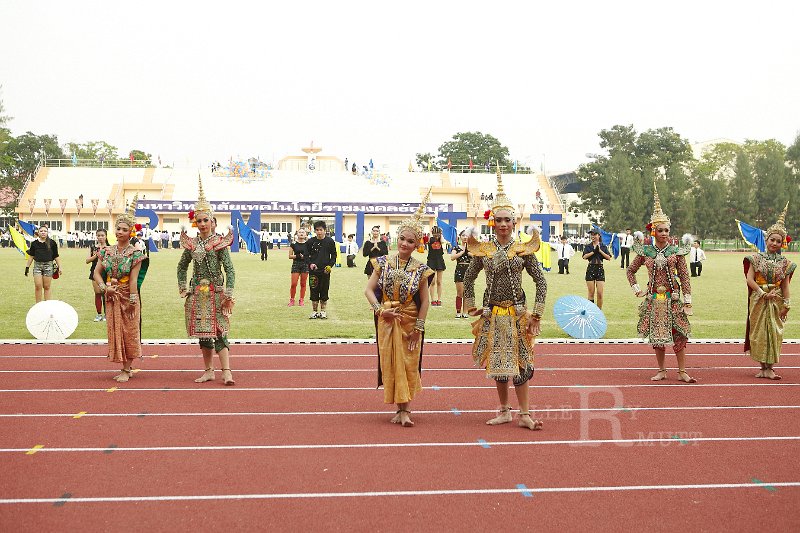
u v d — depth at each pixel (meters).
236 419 7.44
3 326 14.13
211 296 9.08
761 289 9.75
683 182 73.00
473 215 76.06
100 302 14.88
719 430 7.16
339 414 7.70
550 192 82.31
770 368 9.79
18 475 5.71
